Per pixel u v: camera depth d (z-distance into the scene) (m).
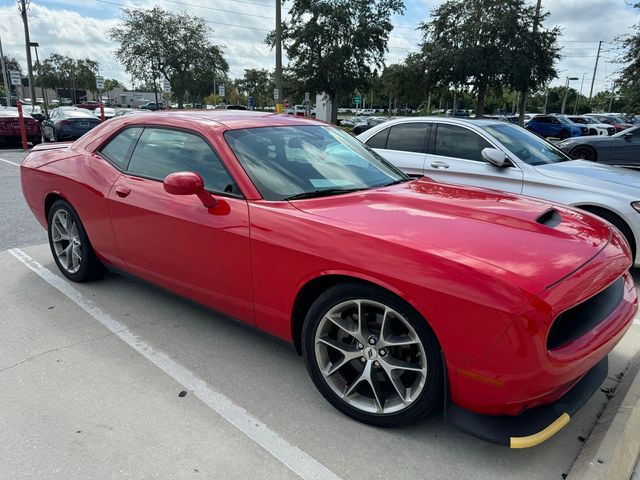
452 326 2.02
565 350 2.03
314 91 33.00
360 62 32.16
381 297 2.21
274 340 2.81
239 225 2.70
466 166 5.55
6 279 4.39
